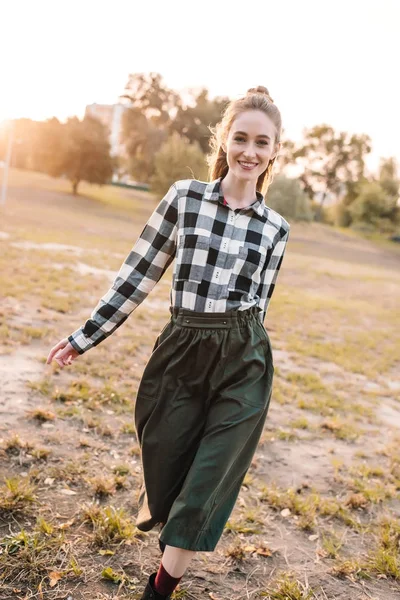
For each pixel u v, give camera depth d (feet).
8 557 7.00
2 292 24.00
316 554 8.43
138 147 217.15
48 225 74.28
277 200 169.78
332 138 236.84
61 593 6.59
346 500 10.33
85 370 15.21
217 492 5.82
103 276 35.86
